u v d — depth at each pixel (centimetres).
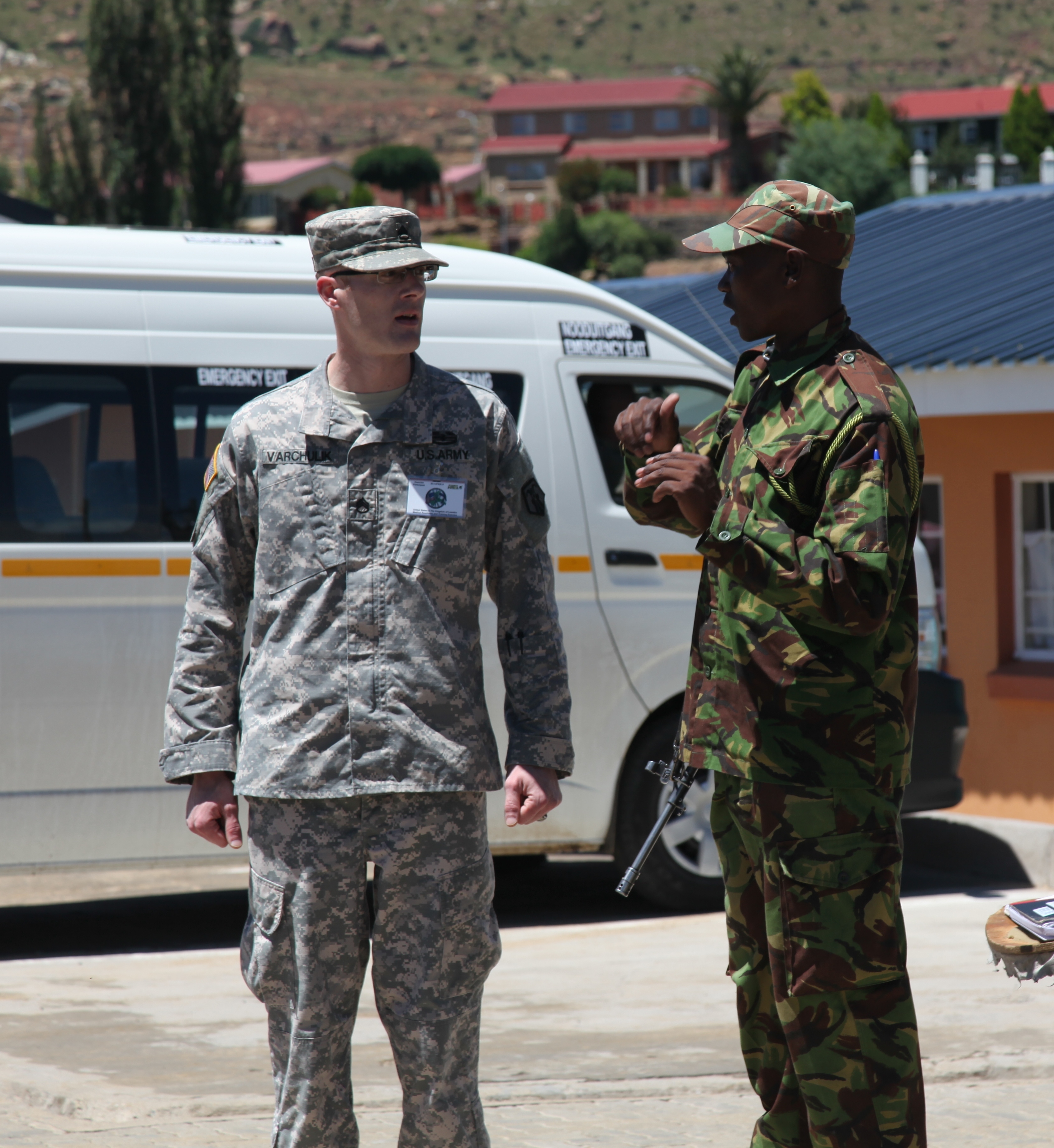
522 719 559
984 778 1627
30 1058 820
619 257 14788
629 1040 848
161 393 1079
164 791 1077
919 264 2019
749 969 560
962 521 1652
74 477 1059
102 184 11156
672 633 1193
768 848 520
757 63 17262
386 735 530
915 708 537
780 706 516
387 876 533
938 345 1564
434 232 18212
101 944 1147
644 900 1285
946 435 1662
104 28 10894
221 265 1109
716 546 494
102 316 1071
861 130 11931
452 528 543
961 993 935
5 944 1145
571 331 1194
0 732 1037
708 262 14562
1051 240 1972
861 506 490
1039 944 451
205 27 11081
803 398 515
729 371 1251
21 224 1083
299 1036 535
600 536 1178
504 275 1187
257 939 537
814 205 522
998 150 15762
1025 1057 805
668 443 546
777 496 509
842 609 482
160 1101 744
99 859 1068
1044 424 1570
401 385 552
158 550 1072
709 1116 733
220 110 11075
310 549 538
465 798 540
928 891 1338
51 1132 710
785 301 524
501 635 568
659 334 1228
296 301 1122
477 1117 543
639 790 1191
